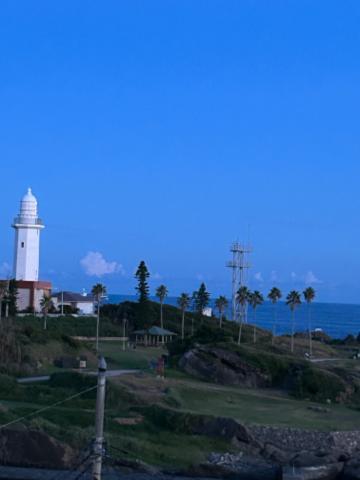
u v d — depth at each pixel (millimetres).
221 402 92250
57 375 89188
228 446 73062
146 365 111938
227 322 177125
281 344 155875
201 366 110188
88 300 173125
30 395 80688
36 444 60750
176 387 93250
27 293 152125
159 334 145500
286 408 93438
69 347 111875
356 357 153375
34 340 107062
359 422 87500
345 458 69750
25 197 161500
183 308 159875
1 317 116438
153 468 61969
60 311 158000
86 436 63469
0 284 132250
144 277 165625
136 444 67062
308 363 112188
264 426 76875
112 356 119438
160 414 77500
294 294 171750
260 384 108938
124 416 76188
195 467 63719
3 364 96688
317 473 63875
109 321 158250
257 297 173500
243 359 110562
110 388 84812
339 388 104688
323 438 76812
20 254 161000
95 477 27281
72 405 78438
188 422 75812
